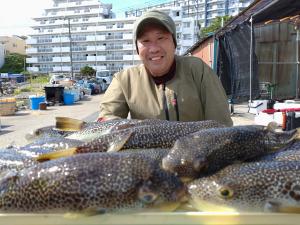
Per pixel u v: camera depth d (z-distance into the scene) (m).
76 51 28.25
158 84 0.92
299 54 4.05
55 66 28.69
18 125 4.68
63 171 0.48
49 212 0.47
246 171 0.51
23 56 29.14
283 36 4.14
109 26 27.55
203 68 0.93
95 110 6.18
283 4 3.23
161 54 0.86
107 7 30.52
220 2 32.72
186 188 0.50
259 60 4.21
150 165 0.48
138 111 0.92
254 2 3.26
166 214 0.46
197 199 0.49
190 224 0.46
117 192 0.46
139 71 0.94
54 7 30.44
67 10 30.25
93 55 27.92
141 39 0.87
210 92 0.91
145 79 0.92
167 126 0.65
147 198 0.46
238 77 3.69
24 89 12.84
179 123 0.67
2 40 30.95
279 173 0.50
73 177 0.47
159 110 0.91
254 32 3.96
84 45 28.14
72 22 28.72
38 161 0.55
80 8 30.31
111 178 0.47
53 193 0.47
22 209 0.48
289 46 4.13
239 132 0.59
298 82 4.09
